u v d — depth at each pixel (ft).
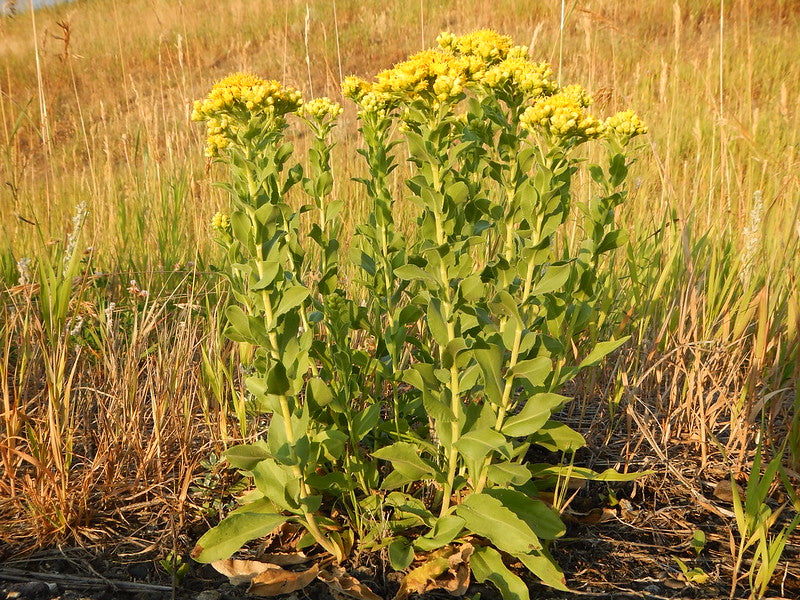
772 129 17.94
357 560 6.50
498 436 5.57
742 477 7.78
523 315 5.91
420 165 7.08
